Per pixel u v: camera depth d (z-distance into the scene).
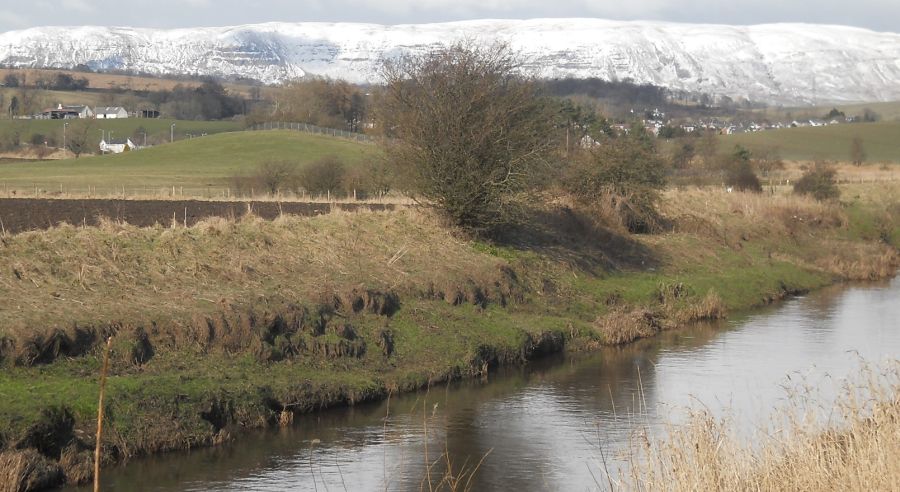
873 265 54.97
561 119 42.75
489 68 38.84
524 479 18.98
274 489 18.41
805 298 45.03
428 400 25.31
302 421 23.08
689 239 49.56
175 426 20.81
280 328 25.97
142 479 18.81
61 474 18.41
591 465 19.78
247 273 28.67
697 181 76.62
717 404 23.22
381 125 40.12
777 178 94.69
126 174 90.56
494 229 38.69
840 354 30.17
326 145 113.12
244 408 22.42
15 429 18.52
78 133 137.62
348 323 27.84
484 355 29.30
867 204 70.50
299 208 45.00
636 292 39.62
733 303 41.59
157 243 28.69
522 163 37.81
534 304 35.03
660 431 21.61
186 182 82.50
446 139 37.66
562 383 27.20
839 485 13.30
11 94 197.12
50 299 23.64
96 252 26.88
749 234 54.84
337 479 18.97
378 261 33.00
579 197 47.66
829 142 156.38
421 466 19.80
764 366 28.36
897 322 37.25
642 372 28.16
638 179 49.12
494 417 23.55
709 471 13.77
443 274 33.28
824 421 16.97
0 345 20.91
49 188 71.00
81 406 20.09
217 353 24.30
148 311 24.38
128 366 22.58
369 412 24.02
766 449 14.51
